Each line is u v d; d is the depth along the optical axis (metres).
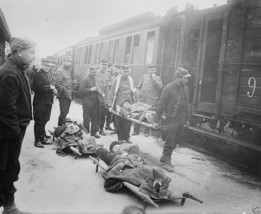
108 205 4.06
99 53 16.12
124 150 5.30
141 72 11.23
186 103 6.26
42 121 6.86
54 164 5.71
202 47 7.92
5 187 3.27
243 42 6.58
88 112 8.49
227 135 7.20
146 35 11.12
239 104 6.68
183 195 4.36
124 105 7.90
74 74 20.92
